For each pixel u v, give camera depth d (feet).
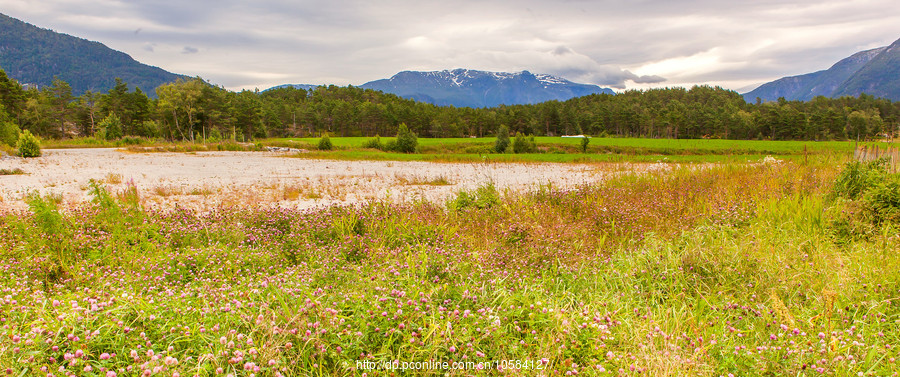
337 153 153.58
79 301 11.89
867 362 9.91
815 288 15.11
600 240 23.02
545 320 11.51
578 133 503.61
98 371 8.90
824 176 35.88
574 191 36.96
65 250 19.80
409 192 50.39
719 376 9.88
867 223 22.07
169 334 9.98
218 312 10.80
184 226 24.77
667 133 462.19
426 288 13.73
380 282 13.51
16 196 44.70
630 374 9.62
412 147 185.68
